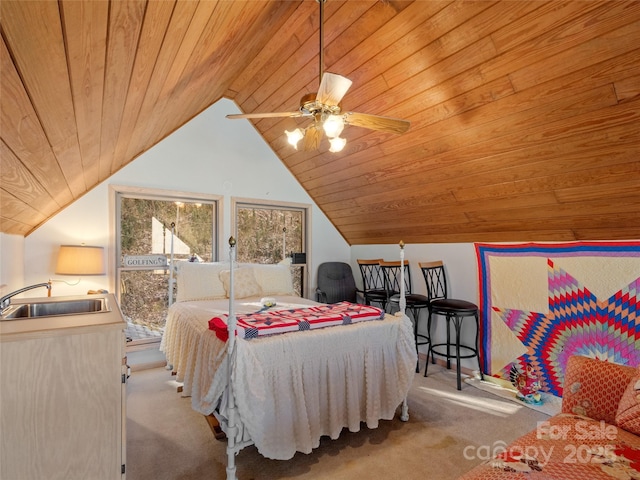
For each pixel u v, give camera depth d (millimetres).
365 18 2195
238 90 3719
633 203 2197
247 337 1997
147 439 2301
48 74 885
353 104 2773
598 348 2561
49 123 1187
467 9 1856
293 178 4543
